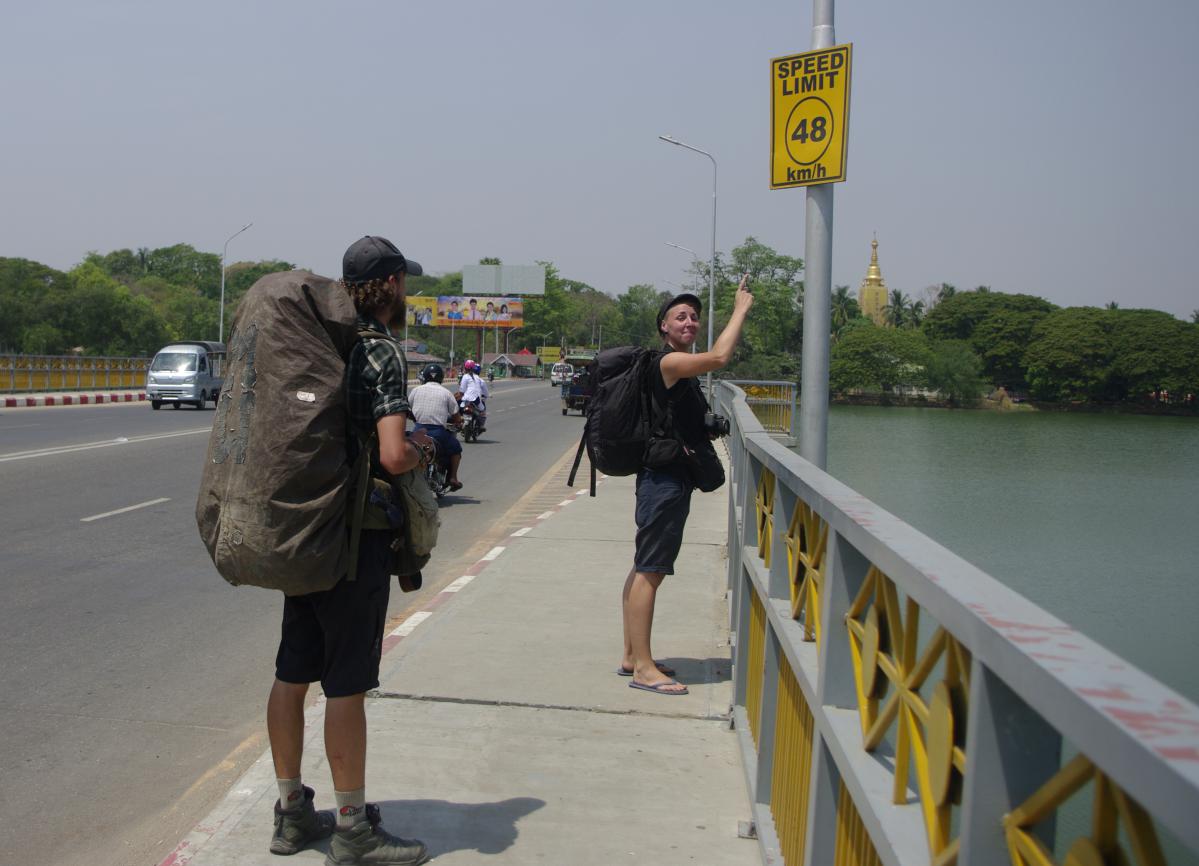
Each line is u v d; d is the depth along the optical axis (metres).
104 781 4.40
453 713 4.83
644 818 3.77
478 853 3.47
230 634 6.72
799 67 5.63
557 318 181.62
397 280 3.38
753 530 4.64
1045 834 1.27
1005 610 1.30
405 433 3.16
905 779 1.81
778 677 3.48
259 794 3.94
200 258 178.50
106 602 7.51
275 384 3.02
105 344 86.31
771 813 3.46
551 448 24.58
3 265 86.56
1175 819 0.79
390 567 3.33
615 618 6.63
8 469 15.09
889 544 1.77
